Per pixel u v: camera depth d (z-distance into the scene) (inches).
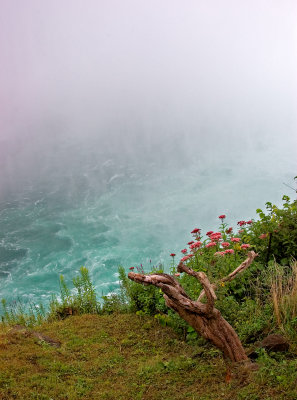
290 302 287.9
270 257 353.4
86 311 390.3
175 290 243.9
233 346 247.3
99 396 245.8
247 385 227.0
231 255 343.0
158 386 249.1
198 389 238.2
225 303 303.0
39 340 311.0
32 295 585.6
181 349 295.0
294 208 365.1
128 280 389.4
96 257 679.1
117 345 311.4
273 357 248.4
